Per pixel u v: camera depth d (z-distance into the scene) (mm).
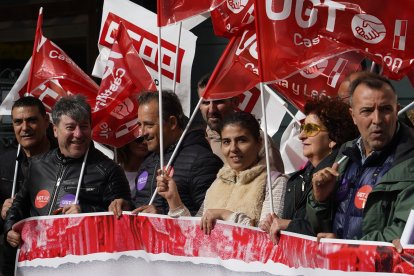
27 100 8773
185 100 9477
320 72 7973
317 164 6805
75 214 7609
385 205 5719
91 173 7773
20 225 7887
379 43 6820
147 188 7984
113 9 9688
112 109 8992
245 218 6867
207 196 7309
